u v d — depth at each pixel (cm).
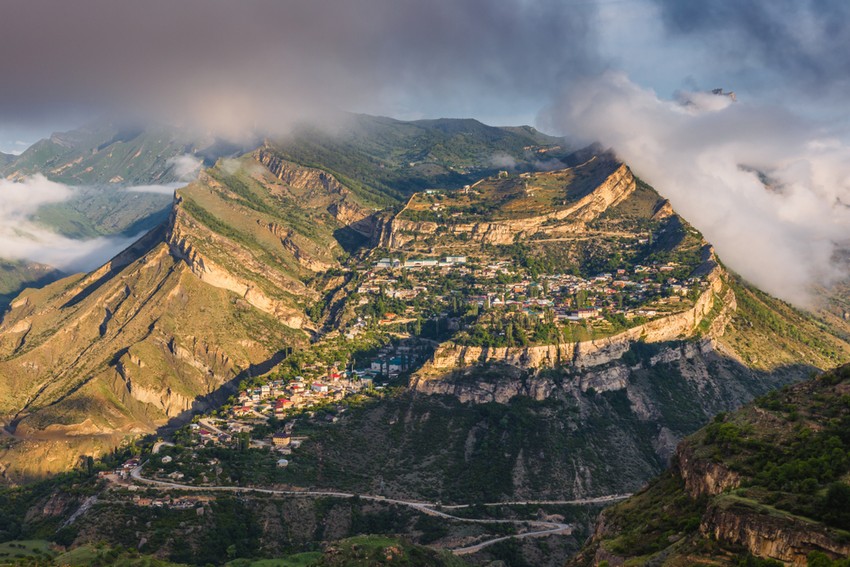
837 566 14912
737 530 16862
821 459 18312
